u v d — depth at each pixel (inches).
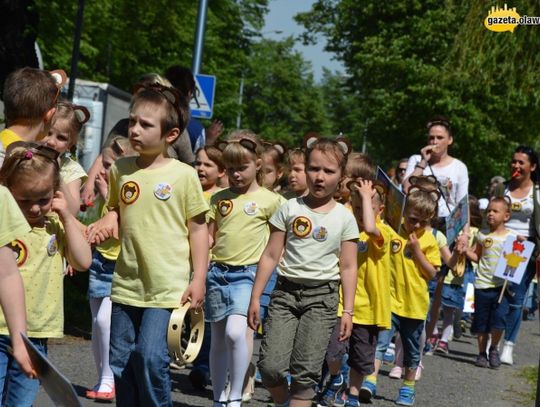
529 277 552.1
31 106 235.5
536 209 470.6
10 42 554.9
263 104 3405.5
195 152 425.1
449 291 585.0
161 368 251.9
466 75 874.1
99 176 354.3
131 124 255.6
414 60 1631.4
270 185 420.8
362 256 351.9
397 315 394.0
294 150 403.5
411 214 402.3
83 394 338.3
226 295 333.1
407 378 391.2
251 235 339.9
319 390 343.9
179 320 250.8
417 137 1673.2
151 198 255.9
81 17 964.0
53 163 219.1
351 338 351.9
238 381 327.0
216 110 1808.6
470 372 509.7
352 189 350.0
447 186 512.1
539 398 341.7
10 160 215.8
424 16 1684.3
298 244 296.5
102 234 259.8
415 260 394.9
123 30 1355.8
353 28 1879.9
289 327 294.2
